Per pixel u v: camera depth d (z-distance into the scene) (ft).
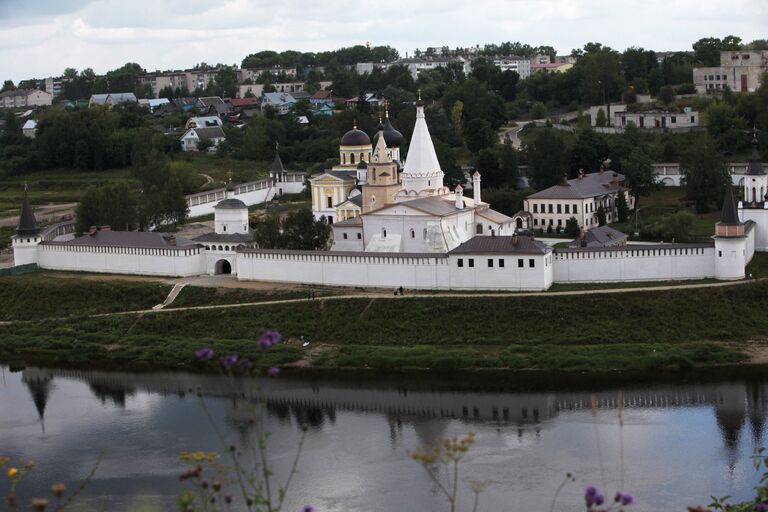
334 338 606.14
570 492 392.27
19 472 240.53
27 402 533.14
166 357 603.67
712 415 469.57
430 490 400.47
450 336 591.37
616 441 442.91
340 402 511.81
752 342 563.48
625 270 627.46
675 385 513.45
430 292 631.97
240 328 626.64
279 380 554.05
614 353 555.69
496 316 596.29
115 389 551.18
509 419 477.36
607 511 200.13
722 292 595.06
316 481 411.54
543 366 549.54
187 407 513.86
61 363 608.60
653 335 574.15
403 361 565.94
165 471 428.15
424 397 514.68
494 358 560.61
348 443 453.58
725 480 399.85
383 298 622.54
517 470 415.85
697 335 571.69
